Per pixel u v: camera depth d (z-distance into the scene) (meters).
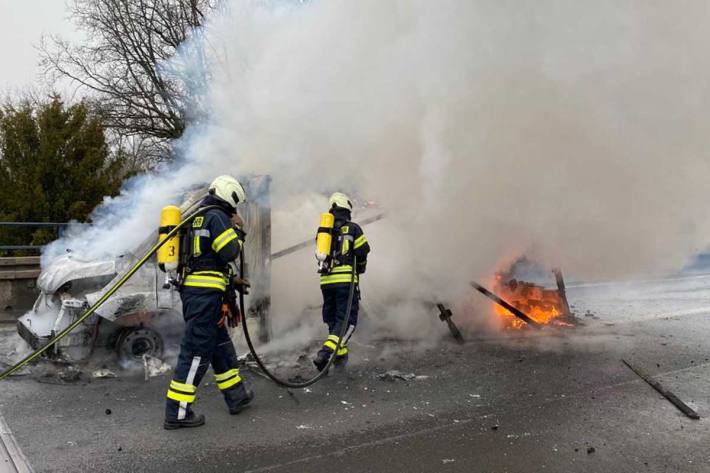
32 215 12.52
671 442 3.82
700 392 4.79
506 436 3.91
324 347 5.25
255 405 4.54
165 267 4.12
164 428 4.04
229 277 4.25
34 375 5.25
